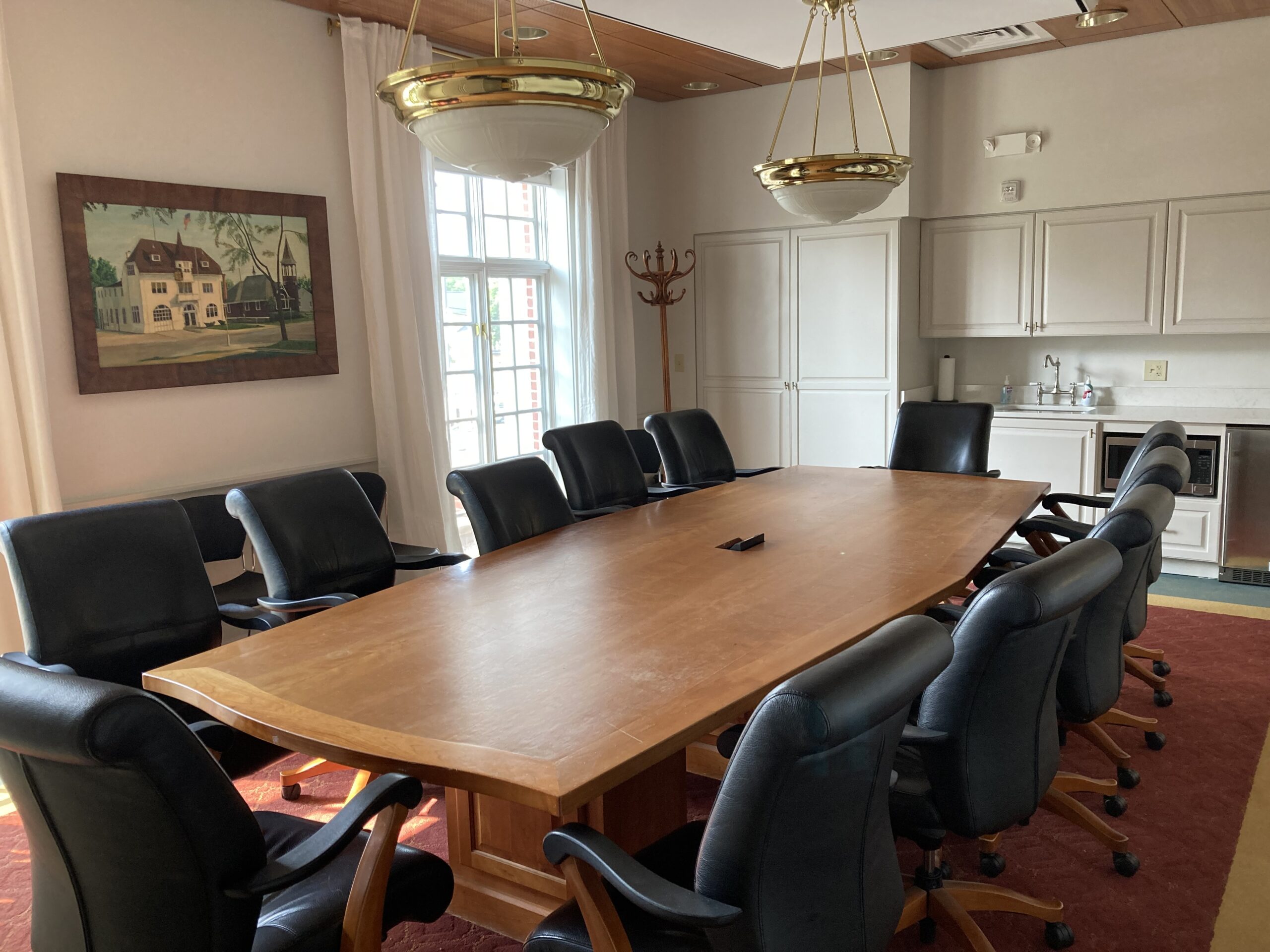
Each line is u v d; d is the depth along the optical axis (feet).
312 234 14.40
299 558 9.86
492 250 18.17
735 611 7.81
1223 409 18.30
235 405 13.74
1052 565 6.15
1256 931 7.52
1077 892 8.12
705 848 4.55
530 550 10.23
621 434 14.24
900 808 6.77
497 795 5.07
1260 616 15.14
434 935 7.86
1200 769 10.23
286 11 14.05
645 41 16.39
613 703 6.00
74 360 11.98
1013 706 6.42
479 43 16.38
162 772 4.41
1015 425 18.54
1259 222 16.66
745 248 20.81
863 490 13.30
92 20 11.93
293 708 6.08
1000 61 18.39
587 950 5.09
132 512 8.68
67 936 5.10
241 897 4.72
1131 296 17.88
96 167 12.06
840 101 19.15
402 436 15.69
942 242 19.62
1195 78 16.76
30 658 7.88
